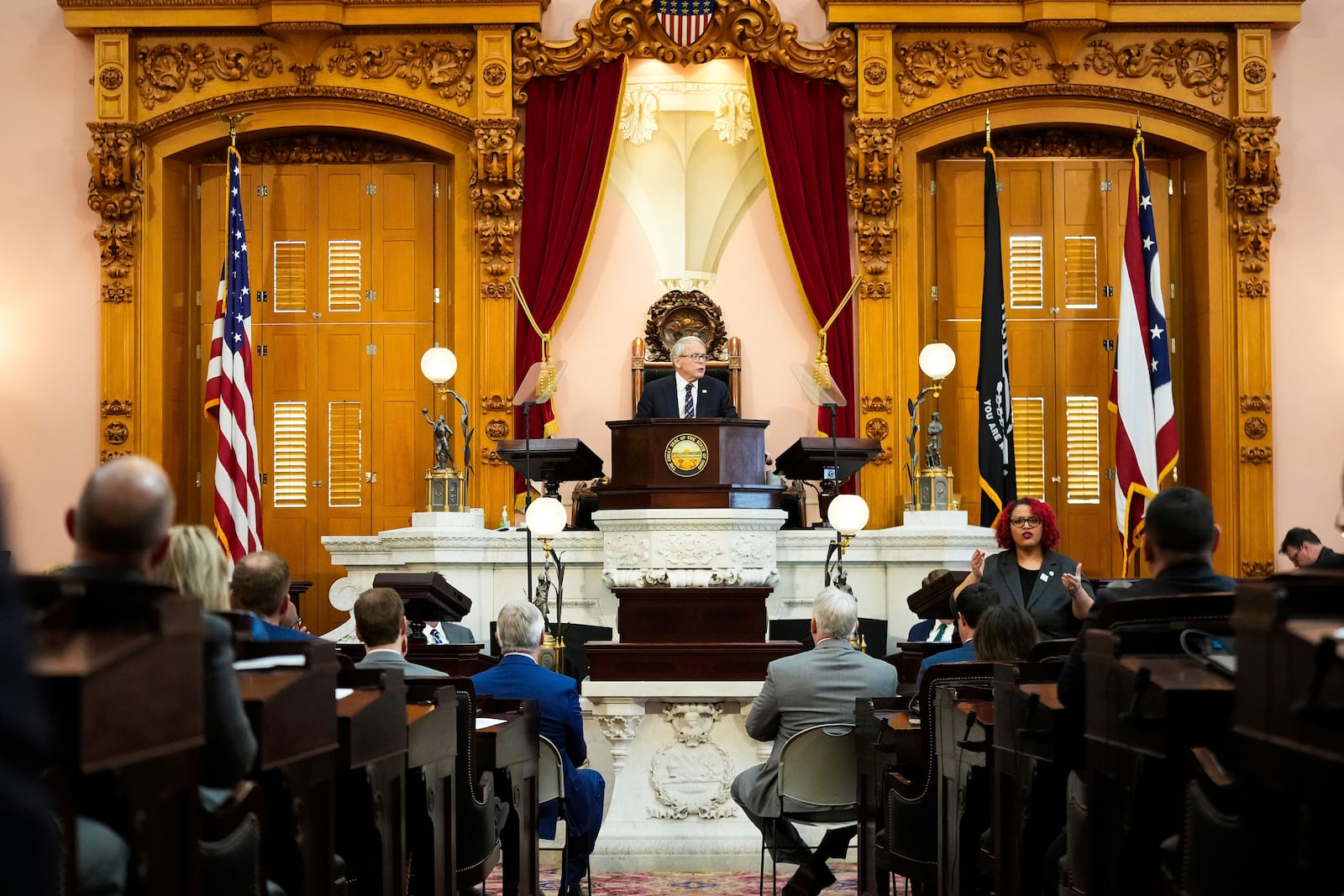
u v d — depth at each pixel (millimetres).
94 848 2221
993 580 6289
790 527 9758
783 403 10852
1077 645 3311
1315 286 10797
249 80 10852
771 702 5355
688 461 7770
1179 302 11195
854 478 10648
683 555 7707
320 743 3178
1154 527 3449
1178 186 11211
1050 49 10805
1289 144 10859
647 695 6480
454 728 4133
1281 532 10703
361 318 11180
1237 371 10734
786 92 10797
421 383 11141
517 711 4852
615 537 7867
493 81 10742
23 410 10734
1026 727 3498
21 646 1171
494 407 10742
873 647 9305
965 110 10875
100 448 10695
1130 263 10180
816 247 10734
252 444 10023
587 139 10766
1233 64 10789
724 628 7301
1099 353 11117
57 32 10875
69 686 2115
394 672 3660
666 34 10766
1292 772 2285
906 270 10844
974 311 11086
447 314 11141
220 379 10031
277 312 11188
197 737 2484
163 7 10711
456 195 10961
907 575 9289
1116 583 6445
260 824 2926
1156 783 2893
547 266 10719
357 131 11016
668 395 8750
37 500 10672
